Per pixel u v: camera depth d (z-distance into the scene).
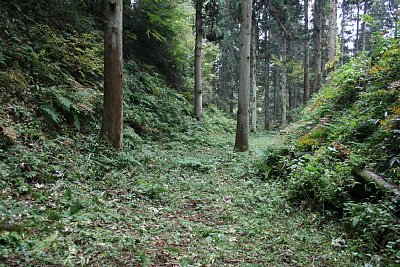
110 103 8.86
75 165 6.95
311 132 9.19
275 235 4.82
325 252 4.14
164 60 20.86
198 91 19.27
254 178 8.39
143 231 4.58
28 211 4.45
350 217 4.95
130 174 7.59
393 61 8.95
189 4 25.80
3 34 9.15
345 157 6.72
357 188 5.61
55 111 8.48
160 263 3.70
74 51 11.71
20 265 3.11
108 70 8.84
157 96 16.75
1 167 5.56
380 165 5.95
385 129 6.40
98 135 9.09
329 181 5.76
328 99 11.04
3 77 7.89
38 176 5.85
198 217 5.64
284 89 28.72
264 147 13.99
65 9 12.52
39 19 11.22
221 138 16.72
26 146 6.87
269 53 33.75
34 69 9.13
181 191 7.08
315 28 22.67
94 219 4.71
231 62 34.16
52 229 4.03
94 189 6.28
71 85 10.17
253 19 21.58
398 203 4.74
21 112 7.56
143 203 6.00
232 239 4.58
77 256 3.52
